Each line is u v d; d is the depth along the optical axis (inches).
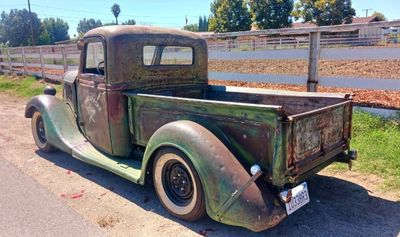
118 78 158.7
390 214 132.3
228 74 286.7
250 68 510.9
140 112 154.2
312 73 233.5
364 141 194.7
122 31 159.6
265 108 108.0
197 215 124.9
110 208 141.9
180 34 182.7
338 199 145.2
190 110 132.4
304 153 117.8
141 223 129.9
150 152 134.6
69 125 192.7
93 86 170.7
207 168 115.6
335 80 228.4
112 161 161.9
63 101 210.2
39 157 209.2
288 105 164.2
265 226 109.7
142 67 166.7
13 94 489.7
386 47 206.2
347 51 219.9
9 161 202.4
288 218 131.6
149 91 171.0
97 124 172.9
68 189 161.6
